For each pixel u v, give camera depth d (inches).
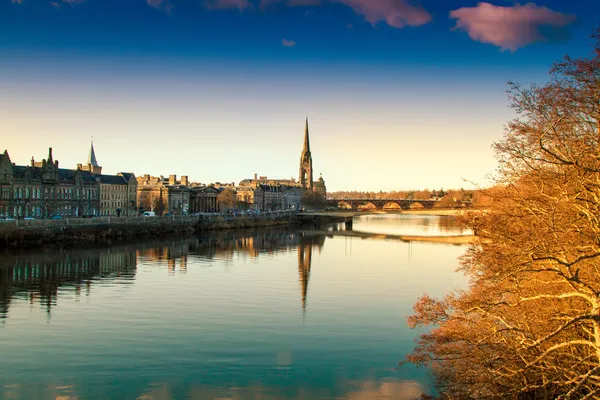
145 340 2226.9
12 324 2437.3
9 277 3570.4
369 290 3358.8
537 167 1381.6
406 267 4409.5
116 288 3289.9
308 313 2723.9
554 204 1280.8
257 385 1774.1
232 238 7111.2
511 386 1402.6
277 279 3730.3
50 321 2495.1
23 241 5007.4
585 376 1062.4
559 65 1210.6
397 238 7347.4
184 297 3058.6
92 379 1807.3
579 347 1376.7
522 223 1396.4
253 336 2308.1
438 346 1728.6
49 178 7578.7
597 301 1082.1
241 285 3469.5
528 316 1425.9
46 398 1656.0
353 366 1955.0
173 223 7421.3
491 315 1378.0
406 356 1877.5
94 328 2389.3
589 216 1224.2
